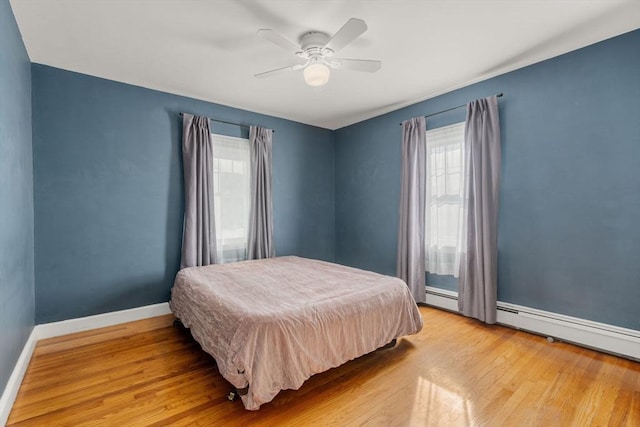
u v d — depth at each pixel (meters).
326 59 2.25
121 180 2.98
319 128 4.64
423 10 1.93
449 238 3.28
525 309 2.69
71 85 2.73
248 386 1.59
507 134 2.81
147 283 3.13
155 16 1.97
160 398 1.77
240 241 3.73
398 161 3.86
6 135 1.74
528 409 1.66
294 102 3.61
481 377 1.97
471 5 1.89
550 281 2.56
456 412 1.64
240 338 1.65
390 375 2.00
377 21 2.05
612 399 1.73
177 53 2.46
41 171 2.58
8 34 1.79
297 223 4.39
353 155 4.48
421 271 3.45
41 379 1.96
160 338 2.61
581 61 2.38
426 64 2.67
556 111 2.52
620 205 2.22
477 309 2.91
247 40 2.27
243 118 3.84
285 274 2.80
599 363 2.12
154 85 3.09
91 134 2.83
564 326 2.46
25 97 2.30
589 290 2.37
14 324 1.85
